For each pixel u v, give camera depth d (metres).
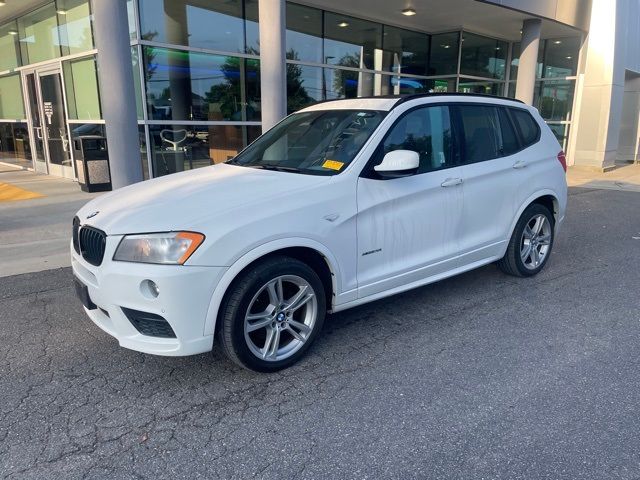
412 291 4.99
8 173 12.85
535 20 13.77
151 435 2.81
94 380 3.35
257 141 4.78
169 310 2.94
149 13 9.17
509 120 5.02
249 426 2.89
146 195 3.57
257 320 3.35
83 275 3.35
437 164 4.27
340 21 12.94
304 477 2.50
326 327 4.18
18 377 3.38
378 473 2.53
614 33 15.20
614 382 3.36
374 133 3.90
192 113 10.11
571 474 2.52
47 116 12.23
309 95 12.63
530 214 5.11
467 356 3.71
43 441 2.75
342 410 3.05
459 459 2.63
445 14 13.09
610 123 15.84
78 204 8.70
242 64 10.77
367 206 3.69
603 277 5.48
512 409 3.06
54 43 11.45
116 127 7.33
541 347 3.85
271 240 3.20
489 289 5.05
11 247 6.29
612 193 11.62
